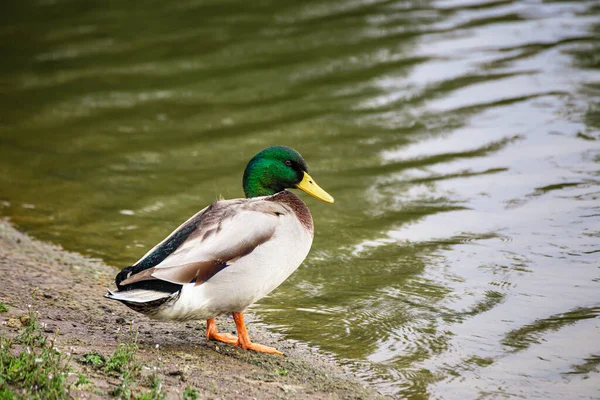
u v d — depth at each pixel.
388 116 13.89
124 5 22.64
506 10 19.48
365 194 11.12
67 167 12.72
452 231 9.78
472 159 11.91
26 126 14.59
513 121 13.11
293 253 6.81
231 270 6.46
